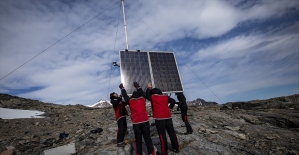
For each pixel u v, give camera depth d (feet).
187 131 23.99
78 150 20.71
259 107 44.21
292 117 31.45
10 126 29.76
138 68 41.45
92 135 25.62
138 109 17.94
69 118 37.68
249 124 29.86
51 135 26.40
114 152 19.07
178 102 24.45
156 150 19.44
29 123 32.78
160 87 40.52
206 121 31.73
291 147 20.04
